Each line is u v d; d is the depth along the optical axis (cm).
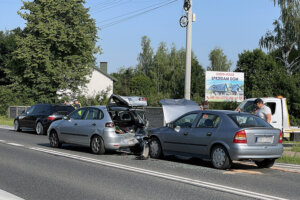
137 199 638
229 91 2642
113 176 836
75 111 1313
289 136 1694
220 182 788
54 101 3850
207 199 643
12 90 3878
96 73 5841
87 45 3875
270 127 977
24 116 2086
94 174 857
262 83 2570
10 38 5078
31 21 3772
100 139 1178
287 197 670
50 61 3709
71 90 3966
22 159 1066
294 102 2447
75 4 3788
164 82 6525
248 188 736
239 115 984
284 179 846
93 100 3572
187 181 789
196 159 1145
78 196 657
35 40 3653
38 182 768
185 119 1077
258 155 930
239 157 916
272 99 1692
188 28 1650
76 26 3769
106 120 1184
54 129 1352
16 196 650
